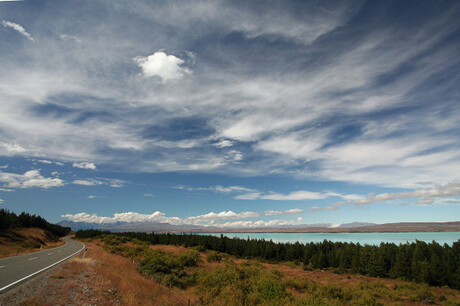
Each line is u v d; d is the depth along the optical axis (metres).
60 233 149.00
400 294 31.80
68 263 23.12
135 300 13.49
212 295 21.56
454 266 48.28
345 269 66.25
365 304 22.47
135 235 118.12
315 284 30.69
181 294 21.14
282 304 19.92
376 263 58.34
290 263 76.69
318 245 88.44
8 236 58.34
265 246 97.44
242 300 20.16
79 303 11.19
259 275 31.30
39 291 12.28
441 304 28.17
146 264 32.25
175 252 69.31
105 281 15.95
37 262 24.58
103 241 91.31
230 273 28.22
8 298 10.74
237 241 102.94
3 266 21.11
